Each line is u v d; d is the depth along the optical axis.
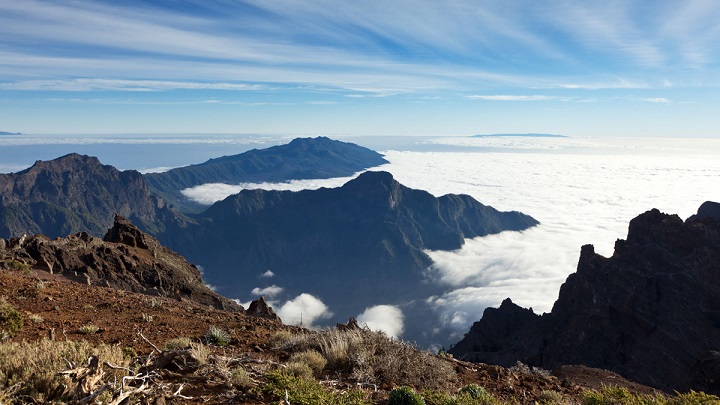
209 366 8.68
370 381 9.86
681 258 73.38
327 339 11.55
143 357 8.96
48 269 29.78
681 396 9.80
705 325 62.88
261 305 28.22
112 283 32.28
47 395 6.23
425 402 9.03
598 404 10.18
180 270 41.16
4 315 12.30
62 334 12.70
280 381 8.44
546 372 14.99
